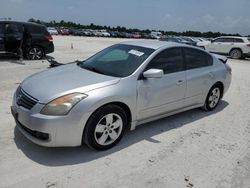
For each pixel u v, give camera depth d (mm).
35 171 3229
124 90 3801
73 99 3391
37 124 3318
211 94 5641
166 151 3900
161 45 4680
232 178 3330
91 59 4898
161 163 3572
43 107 3350
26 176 3123
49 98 3383
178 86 4652
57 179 3102
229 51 19344
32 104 3457
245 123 5191
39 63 11164
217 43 19906
